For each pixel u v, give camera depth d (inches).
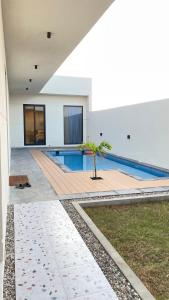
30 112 537.6
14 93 519.5
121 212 160.7
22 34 201.6
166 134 289.7
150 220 148.3
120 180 235.1
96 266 96.1
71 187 207.9
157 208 168.4
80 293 81.1
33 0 147.9
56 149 506.9
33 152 461.1
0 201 80.3
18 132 533.6
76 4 153.5
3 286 85.2
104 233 130.7
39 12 163.3
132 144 369.1
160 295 84.6
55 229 126.7
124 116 391.5
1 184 83.7
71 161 430.6
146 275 95.4
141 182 226.8
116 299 78.4
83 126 580.7
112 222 145.0
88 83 554.6
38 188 203.5
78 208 155.6
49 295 80.2
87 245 112.3
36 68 306.3
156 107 308.3
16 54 253.0
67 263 97.8
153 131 315.3
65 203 166.4
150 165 319.9
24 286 84.4
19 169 291.3
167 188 204.2
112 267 96.2
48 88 519.5
